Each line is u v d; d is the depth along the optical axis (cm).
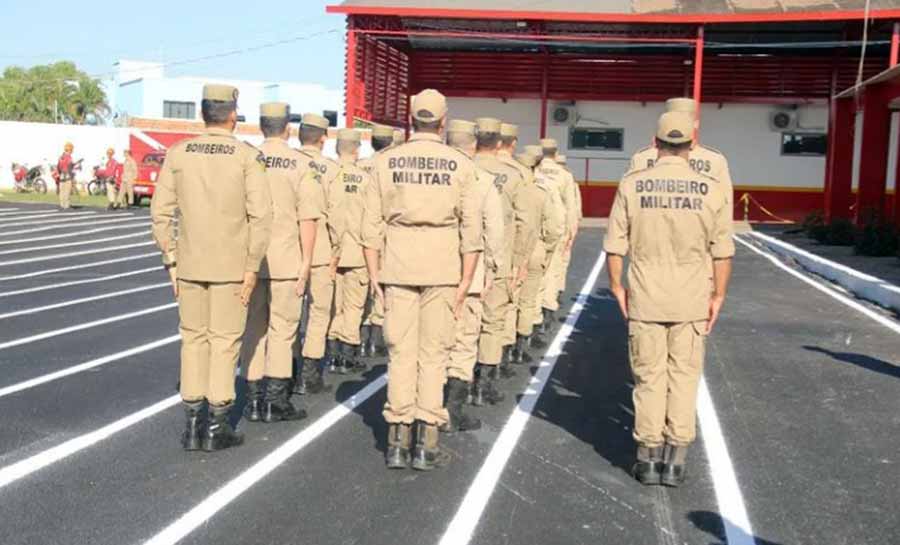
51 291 1277
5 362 830
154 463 566
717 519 495
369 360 881
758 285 1389
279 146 665
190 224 569
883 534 477
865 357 890
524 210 728
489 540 463
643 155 657
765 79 2742
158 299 1220
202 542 454
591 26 2455
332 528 473
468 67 2881
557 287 1024
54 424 642
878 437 639
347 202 748
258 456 584
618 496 527
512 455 596
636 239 536
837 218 2042
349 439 623
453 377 640
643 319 534
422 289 555
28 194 3503
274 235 649
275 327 655
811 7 2317
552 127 2870
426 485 538
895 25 2236
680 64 2761
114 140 3866
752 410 704
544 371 843
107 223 2381
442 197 547
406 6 2328
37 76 6975
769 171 2788
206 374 588
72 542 451
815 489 540
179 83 5612
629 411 711
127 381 768
